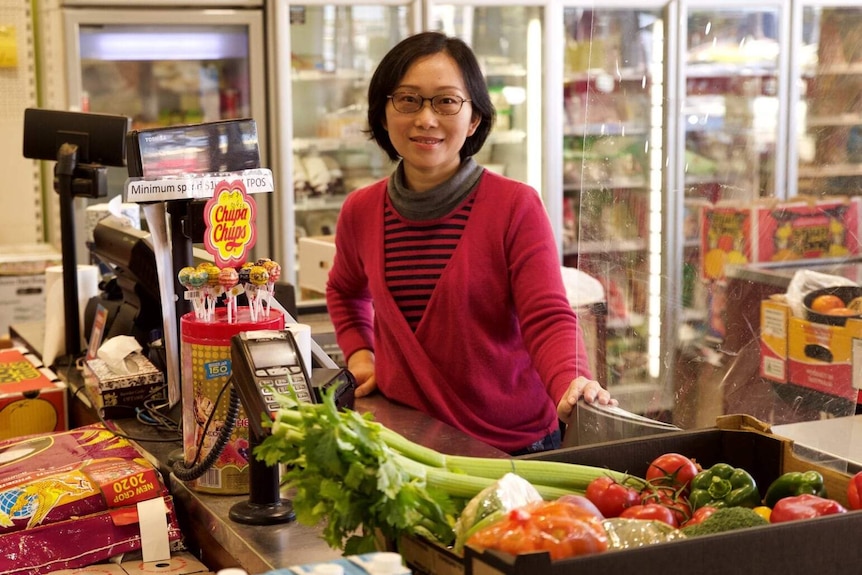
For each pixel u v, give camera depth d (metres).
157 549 1.68
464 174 2.33
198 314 1.71
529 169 5.71
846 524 1.17
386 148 2.47
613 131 2.01
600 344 2.03
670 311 2.00
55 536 1.64
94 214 3.10
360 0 5.13
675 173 2.04
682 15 2.06
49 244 5.17
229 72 5.31
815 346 1.96
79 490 1.68
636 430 1.87
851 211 2.06
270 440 1.26
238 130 2.06
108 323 2.50
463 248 2.30
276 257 5.28
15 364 2.67
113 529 1.67
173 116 5.25
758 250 2.02
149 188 1.93
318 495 1.23
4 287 4.63
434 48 2.27
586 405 1.92
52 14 4.78
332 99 5.55
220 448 1.67
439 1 5.27
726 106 2.12
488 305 2.31
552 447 2.42
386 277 2.38
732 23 2.16
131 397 2.19
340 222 2.58
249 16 5.05
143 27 4.99
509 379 2.34
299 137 5.52
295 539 1.52
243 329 1.66
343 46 5.43
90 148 2.74
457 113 2.27
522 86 5.74
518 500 1.25
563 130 5.80
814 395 1.97
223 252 1.69
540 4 5.43
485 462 1.39
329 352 3.29
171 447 1.98
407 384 2.36
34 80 5.02
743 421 1.59
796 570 1.15
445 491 1.31
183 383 1.74
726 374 2.00
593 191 1.99
